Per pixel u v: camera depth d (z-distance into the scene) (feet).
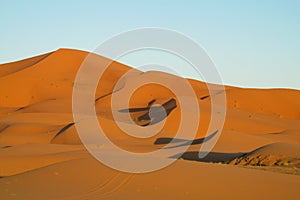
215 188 45.73
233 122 183.93
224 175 49.34
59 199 42.75
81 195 43.65
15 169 67.82
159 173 48.60
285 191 46.65
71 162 52.70
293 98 281.54
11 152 80.33
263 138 136.05
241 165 83.25
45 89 260.62
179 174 48.39
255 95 273.13
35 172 50.39
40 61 292.20
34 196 43.57
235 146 120.26
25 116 174.40
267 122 196.13
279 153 91.45
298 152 92.12
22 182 47.62
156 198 42.88
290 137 159.02
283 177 52.06
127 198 42.75
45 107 226.99
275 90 286.46
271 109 265.13
